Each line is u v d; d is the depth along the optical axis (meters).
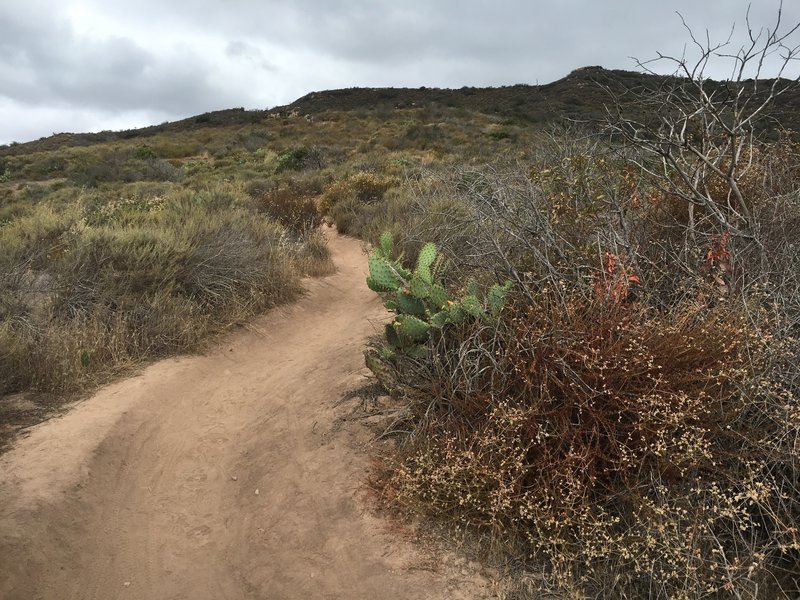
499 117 43.41
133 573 3.20
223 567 3.24
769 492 2.53
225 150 38.91
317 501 3.54
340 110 56.66
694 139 4.06
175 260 7.21
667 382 2.83
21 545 3.15
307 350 6.58
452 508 3.17
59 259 7.05
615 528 2.80
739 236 3.52
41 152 40.38
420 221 8.39
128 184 26.81
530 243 4.06
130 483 4.00
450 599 2.73
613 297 3.35
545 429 3.07
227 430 4.73
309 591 2.95
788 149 4.50
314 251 10.75
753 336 2.92
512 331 3.45
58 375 5.07
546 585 2.70
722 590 2.46
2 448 4.09
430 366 3.97
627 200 4.30
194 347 6.26
